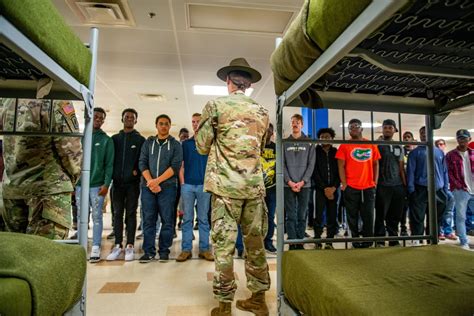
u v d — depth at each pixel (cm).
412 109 168
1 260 84
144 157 290
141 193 288
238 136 169
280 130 151
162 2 288
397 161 316
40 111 147
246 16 312
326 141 160
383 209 314
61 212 145
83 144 138
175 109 727
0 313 66
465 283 93
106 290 202
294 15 307
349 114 684
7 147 146
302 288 109
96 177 286
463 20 79
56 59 99
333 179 317
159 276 233
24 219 146
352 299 79
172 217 287
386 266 111
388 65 97
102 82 530
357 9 67
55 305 92
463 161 395
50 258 98
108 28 336
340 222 396
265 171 303
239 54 405
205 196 295
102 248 336
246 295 197
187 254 285
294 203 307
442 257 126
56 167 146
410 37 89
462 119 736
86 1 286
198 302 183
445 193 394
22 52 77
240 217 171
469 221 470
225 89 566
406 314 70
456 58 104
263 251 172
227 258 163
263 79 496
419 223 332
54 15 96
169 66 453
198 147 182
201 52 400
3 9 67
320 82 129
